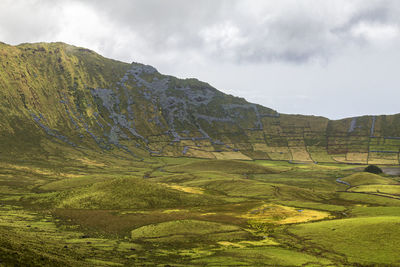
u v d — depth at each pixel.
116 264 59.81
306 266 64.19
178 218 116.31
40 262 47.09
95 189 155.25
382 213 119.62
